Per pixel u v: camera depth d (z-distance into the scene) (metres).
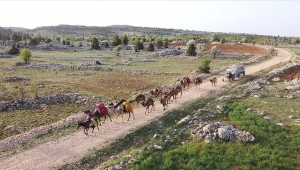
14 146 20.14
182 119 24.38
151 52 84.38
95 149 19.41
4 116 28.91
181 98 31.50
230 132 20.73
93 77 47.91
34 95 35.69
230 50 86.88
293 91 33.50
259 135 21.02
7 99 33.78
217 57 71.00
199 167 17.31
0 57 72.12
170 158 18.09
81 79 46.12
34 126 26.34
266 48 93.00
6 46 99.44
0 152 19.25
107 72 52.72
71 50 95.12
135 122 24.22
